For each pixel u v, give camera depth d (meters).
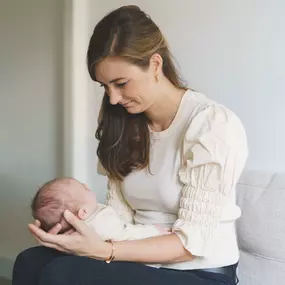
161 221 1.48
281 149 1.79
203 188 1.32
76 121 2.44
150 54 1.35
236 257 1.43
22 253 1.34
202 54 1.97
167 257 1.30
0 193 2.83
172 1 2.04
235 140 1.34
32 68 2.62
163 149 1.46
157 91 1.42
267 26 1.79
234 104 1.90
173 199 1.42
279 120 1.79
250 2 1.82
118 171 1.53
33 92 2.63
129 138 1.51
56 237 1.23
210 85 1.96
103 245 1.26
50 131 2.58
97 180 2.40
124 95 1.38
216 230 1.38
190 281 1.27
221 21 1.90
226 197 1.35
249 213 1.59
